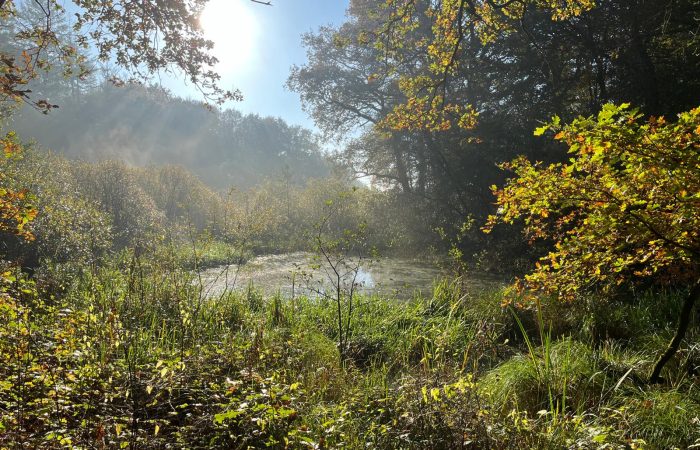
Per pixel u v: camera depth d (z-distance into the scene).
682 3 15.84
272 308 8.91
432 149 24.56
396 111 11.53
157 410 4.21
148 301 8.09
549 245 15.93
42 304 6.36
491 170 21.34
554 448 3.99
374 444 4.12
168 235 17.81
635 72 17.67
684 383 5.41
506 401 5.13
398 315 9.03
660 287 9.82
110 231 15.04
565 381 5.09
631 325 8.03
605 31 18.44
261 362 5.43
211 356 5.44
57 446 3.35
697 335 6.79
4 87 5.65
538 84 21.17
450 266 15.52
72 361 4.83
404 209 27.59
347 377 5.84
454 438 4.04
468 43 21.11
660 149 3.88
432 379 4.93
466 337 7.88
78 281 9.26
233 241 21.39
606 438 4.00
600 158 4.13
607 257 5.17
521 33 18.78
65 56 8.64
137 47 9.42
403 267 17.42
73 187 16.77
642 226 4.43
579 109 21.14
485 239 20.34
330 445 3.88
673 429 4.39
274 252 20.67
